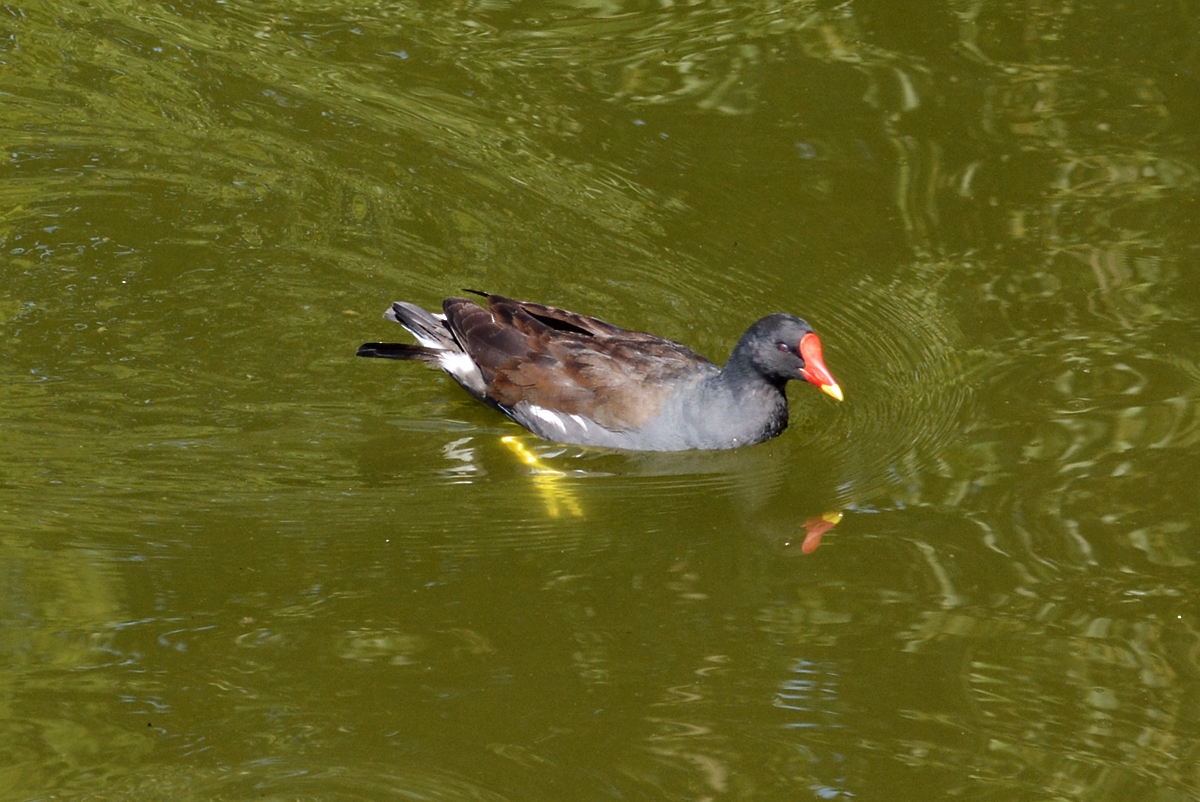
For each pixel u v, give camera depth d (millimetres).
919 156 15969
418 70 17703
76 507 11391
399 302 13609
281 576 10648
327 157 16109
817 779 8648
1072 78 17203
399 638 9891
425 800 8398
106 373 13109
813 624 10117
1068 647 9820
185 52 17906
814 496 11914
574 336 13023
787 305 14086
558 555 11039
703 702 9281
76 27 18312
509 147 16266
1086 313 13805
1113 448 12055
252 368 13367
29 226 14883
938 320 13820
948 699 9352
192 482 11828
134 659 9602
